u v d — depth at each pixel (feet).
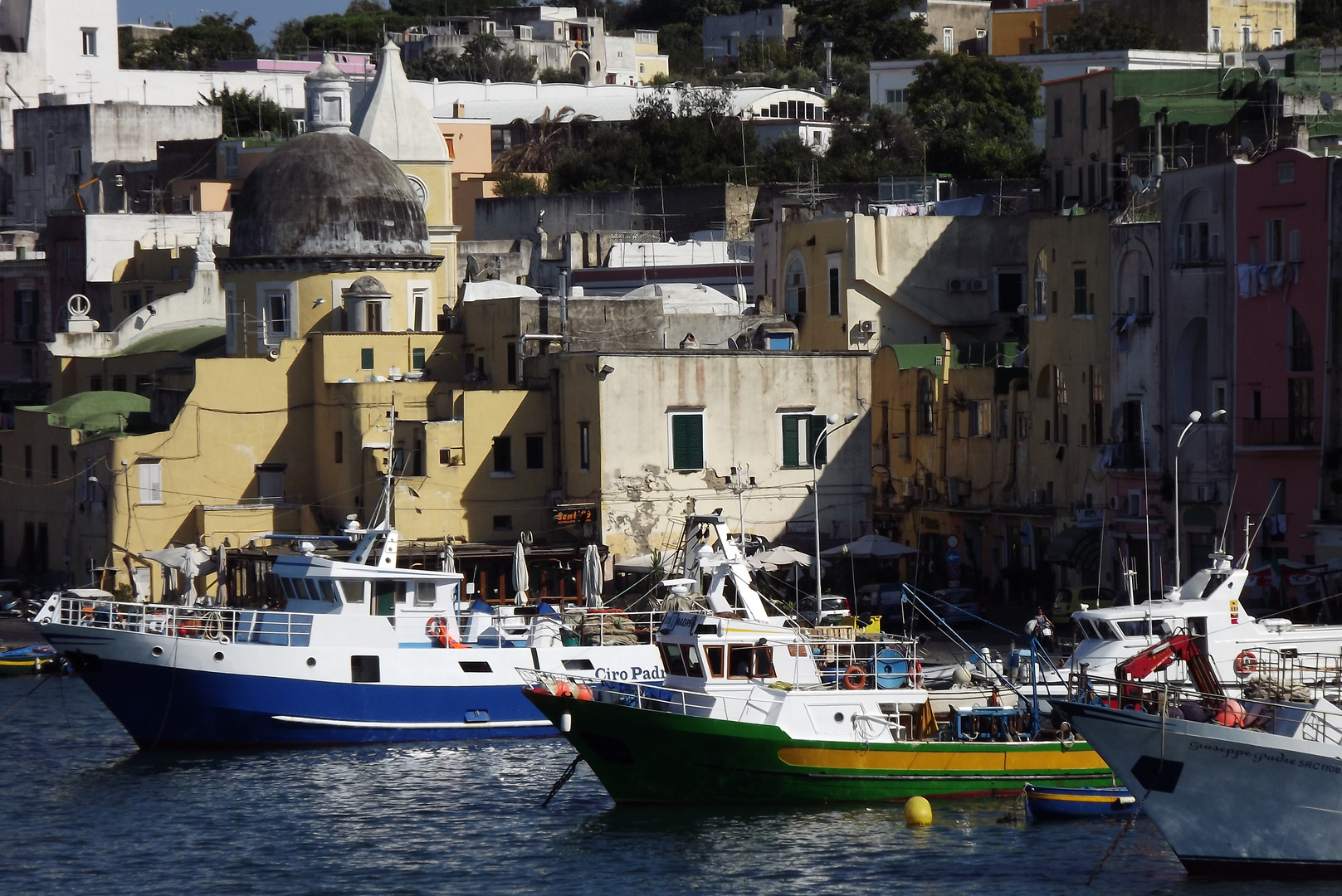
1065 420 327.26
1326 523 279.28
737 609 220.23
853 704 210.18
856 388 344.08
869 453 344.69
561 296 356.79
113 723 268.82
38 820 213.87
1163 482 302.45
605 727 210.38
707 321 376.48
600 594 302.45
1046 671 225.35
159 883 190.19
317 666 249.14
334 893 185.78
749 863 190.08
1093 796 204.44
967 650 278.26
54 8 652.89
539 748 248.32
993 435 342.44
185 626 257.14
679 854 193.88
